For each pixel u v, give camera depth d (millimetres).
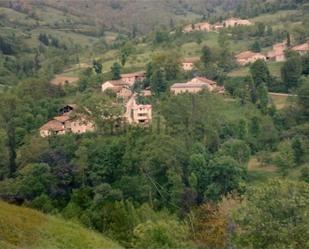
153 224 32781
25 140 93062
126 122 98000
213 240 34312
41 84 124062
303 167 81812
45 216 27984
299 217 25969
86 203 50688
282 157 83812
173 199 72688
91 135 94000
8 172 85438
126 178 73938
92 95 113125
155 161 79812
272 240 25984
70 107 110062
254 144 94250
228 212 31469
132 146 83875
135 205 68312
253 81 115812
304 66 125875
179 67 133875
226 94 118625
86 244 26359
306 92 107500
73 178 77188
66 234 26547
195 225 37656
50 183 73750
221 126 98125
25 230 24359
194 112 98312
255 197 26828
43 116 107938
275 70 132125
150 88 125312
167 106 101750
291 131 98750
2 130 92188
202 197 76562
